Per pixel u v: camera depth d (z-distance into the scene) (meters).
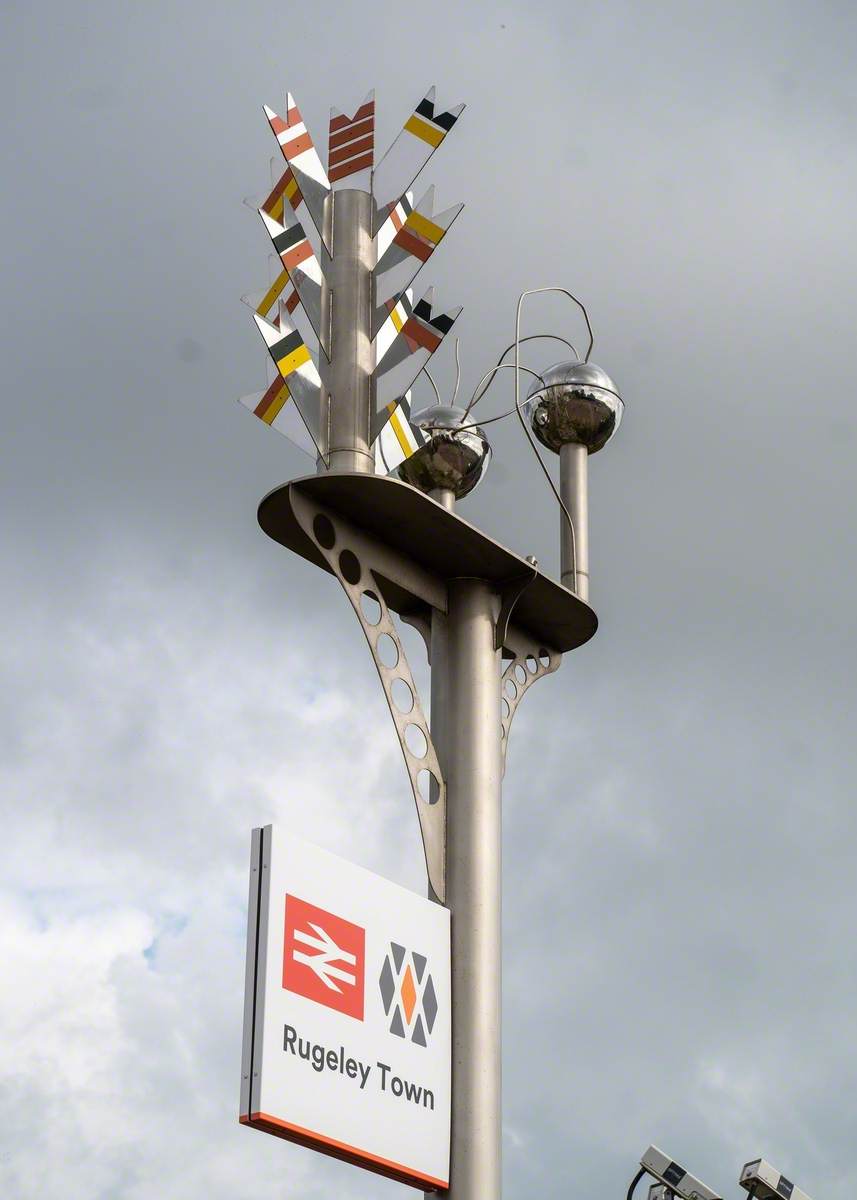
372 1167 9.40
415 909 10.05
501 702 11.09
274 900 9.22
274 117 11.10
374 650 10.46
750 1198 12.28
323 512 10.36
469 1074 9.95
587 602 11.58
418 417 12.03
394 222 11.05
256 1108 8.79
